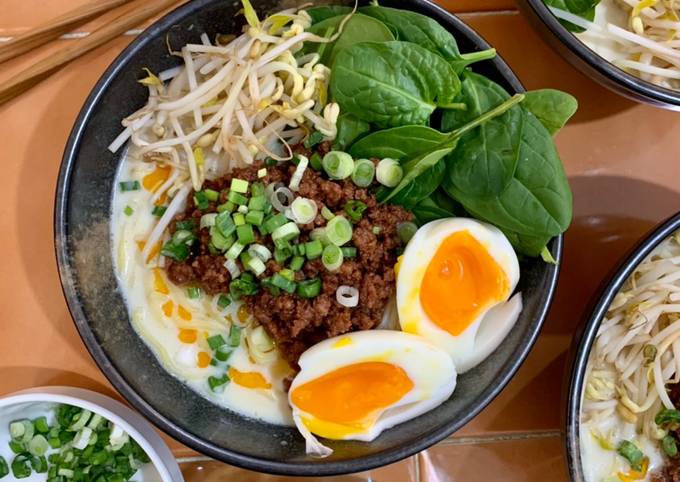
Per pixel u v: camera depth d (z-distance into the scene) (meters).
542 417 0.34
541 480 0.34
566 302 0.34
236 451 0.29
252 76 0.30
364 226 0.30
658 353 0.32
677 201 0.34
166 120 0.31
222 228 0.29
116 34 0.33
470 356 0.31
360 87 0.29
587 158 0.34
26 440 0.32
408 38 0.30
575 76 0.34
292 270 0.30
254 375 0.32
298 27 0.30
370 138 0.30
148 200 0.32
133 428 0.30
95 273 0.31
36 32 0.33
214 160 0.32
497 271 0.30
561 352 0.34
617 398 0.33
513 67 0.34
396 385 0.30
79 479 0.33
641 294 0.32
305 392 0.30
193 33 0.31
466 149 0.30
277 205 0.30
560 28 0.30
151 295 0.32
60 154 0.34
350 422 0.30
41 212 0.34
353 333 0.30
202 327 0.32
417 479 0.34
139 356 0.31
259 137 0.31
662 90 0.30
